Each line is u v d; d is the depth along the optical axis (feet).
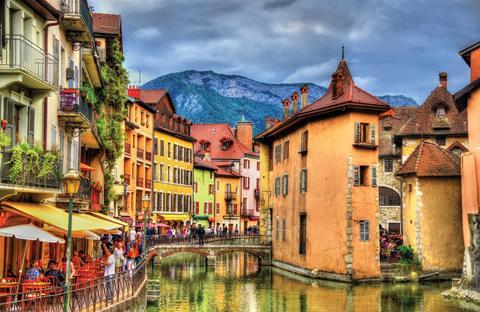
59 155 69.41
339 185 135.54
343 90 141.59
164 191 238.07
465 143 187.52
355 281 131.44
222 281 140.15
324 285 129.80
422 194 141.08
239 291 122.21
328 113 139.54
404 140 191.93
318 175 143.95
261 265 182.60
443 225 139.95
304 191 150.92
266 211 197.67
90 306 60.85
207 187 296.10
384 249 146.30
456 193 140.46
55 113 78.28
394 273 135.33
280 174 175.94
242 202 328.49
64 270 68.64
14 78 59.06
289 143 166.61
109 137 123.95
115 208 160.97
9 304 46.32
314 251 144.36
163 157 237.66
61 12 73.46
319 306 102.78
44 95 67.10
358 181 133.69
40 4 67.92
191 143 270.46
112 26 128.06
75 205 85.71
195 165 279.08
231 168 322.34
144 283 94.38
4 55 60.85
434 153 144.66
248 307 102.27
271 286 130.11
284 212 169.89
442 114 191.93
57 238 57.11
